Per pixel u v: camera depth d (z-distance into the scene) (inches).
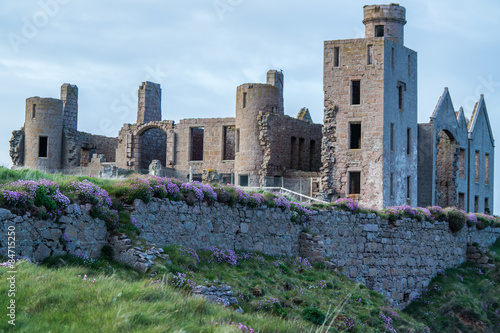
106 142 3056.1
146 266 983.6
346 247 1520.7
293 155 2496.3
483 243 2097.7
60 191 977.5
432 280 1768.0
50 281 793.6
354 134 2337.6
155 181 1139.3
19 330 661.3
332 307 1179.9
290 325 864.9
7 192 880.3
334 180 2258.9
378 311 1250.0
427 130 2500.0
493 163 3063.5
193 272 1067.9
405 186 2337.6
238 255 1237.7
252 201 1314.0
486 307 1705.2
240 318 840.9
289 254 1386.6
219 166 2571.4
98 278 846.5
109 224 1017.5
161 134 2901.1
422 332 1290.6
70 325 686.5
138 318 721.6
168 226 1135.6
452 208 1951.3
